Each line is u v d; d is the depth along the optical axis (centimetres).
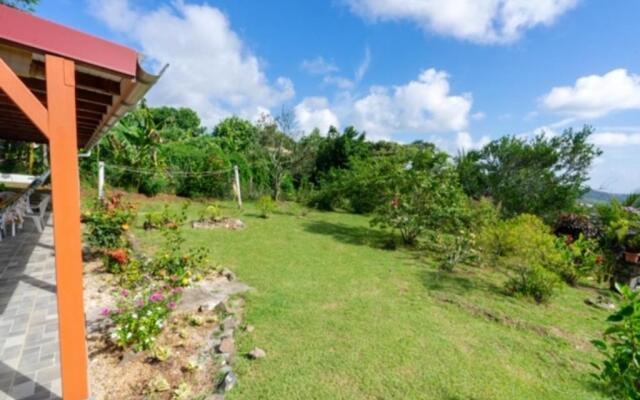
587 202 1100
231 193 1378
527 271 512
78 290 201
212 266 517
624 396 168
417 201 799
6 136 817
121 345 264
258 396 236
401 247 777
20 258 474
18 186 1066
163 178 1216
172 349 281
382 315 390
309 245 729
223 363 267
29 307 335
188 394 228
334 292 455
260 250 652
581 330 392
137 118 1353
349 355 299
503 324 391
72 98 186
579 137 1113
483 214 773
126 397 222
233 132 2180
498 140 1280
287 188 1625
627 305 171
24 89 175
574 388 277
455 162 1346
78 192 195
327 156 1788
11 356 255
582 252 635
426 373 281
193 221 859
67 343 200
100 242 508
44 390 222
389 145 1970
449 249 676
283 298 418
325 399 239
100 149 1165
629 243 636
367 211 1350
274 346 304
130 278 401
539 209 1114
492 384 274
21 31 166
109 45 192
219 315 352
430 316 397
